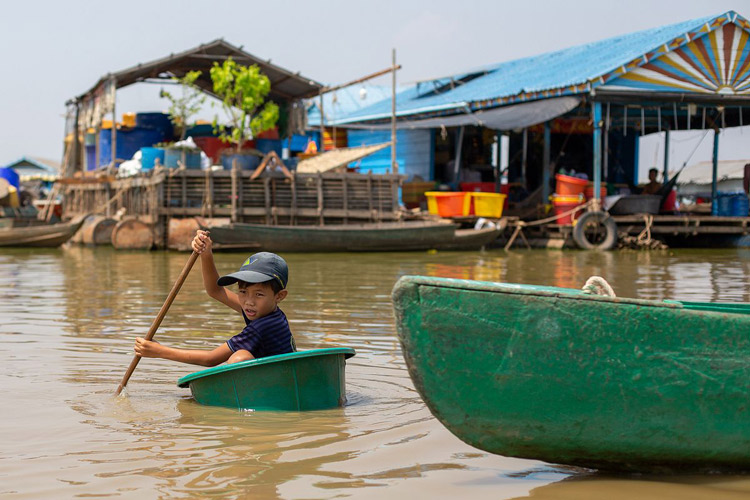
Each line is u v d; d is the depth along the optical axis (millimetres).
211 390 4547
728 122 25812
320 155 22844
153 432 4020
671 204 22922
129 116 25344
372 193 20344
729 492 3342
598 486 3400
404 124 23594
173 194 19125
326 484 3330
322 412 4445
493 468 3586
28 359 5758
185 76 24422
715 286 11234
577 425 3416
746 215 22875
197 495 3184
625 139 27109
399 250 19109
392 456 3705
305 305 8805
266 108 22984
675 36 20750
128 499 3137
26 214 25094
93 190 25047
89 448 3768
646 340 3389
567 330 3361
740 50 21281
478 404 3402
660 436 3443
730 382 3418
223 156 20094
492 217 21469
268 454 3703
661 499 3242
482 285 3352
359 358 5895
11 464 3535
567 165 26656
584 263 15891
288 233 17906
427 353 3355
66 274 12797
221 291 5094
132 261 15789
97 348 6191
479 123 21484
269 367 4406
